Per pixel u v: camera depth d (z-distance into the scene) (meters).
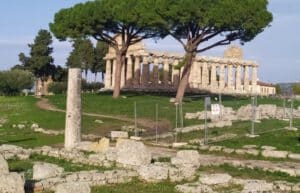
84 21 71.69
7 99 88.69
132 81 105.19
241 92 117.50
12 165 29.94
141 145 29.12
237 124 49.88
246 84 123.44
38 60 123.62
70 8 75.69
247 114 53.59
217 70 120.06
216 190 23.38
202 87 112.19
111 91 97.81
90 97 79.38
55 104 77.44
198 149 38.12
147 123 55.88
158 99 76.81
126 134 47.50
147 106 67.25
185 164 27.39
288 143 38.47
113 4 72.12
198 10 62.44
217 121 50.75
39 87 127.19
